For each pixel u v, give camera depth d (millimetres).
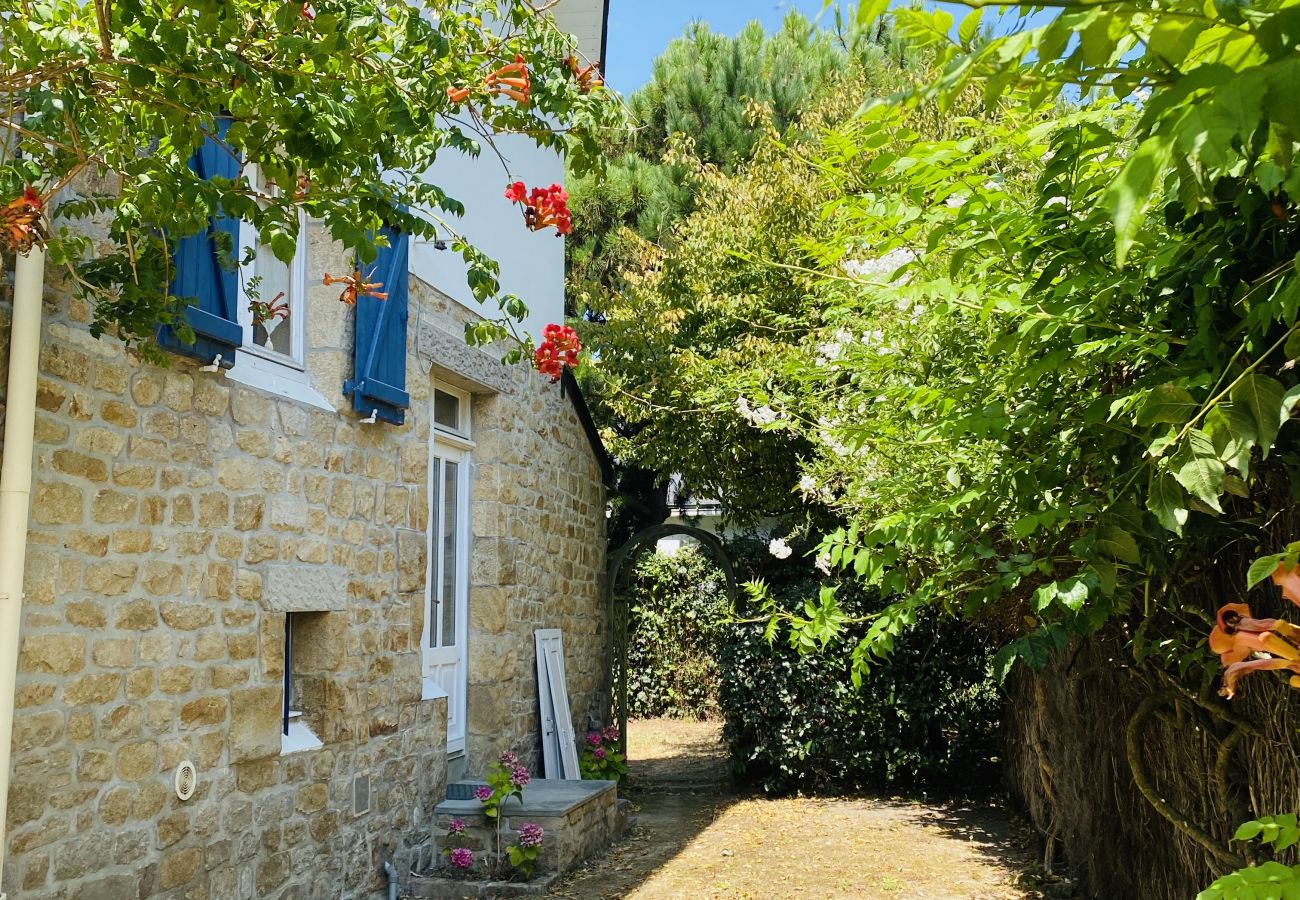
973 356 3311
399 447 5645
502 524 7039
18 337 3131
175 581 3881
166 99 2492
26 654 3219
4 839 3053
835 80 9195
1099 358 2355
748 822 7602
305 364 5066
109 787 3525
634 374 9438
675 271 9289
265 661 4379
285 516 4582
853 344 4090
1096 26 944
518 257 7594
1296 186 1131
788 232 8156
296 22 2379
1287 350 1540
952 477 2920
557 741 7617
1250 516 2545
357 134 2732
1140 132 1148
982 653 8242
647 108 13016
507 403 7246
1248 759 2969
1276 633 1109
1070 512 2273
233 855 4141
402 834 5531
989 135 2471
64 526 3381
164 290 3363
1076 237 2176
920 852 6598
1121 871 4566
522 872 5676
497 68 3160
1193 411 1719
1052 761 5789
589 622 9039
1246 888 1429
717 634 10805
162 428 3844
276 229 2680
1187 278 2092
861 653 2979
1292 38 899
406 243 5633
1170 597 2814
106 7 2406
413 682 5695
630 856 6500
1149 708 3256
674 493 12516
